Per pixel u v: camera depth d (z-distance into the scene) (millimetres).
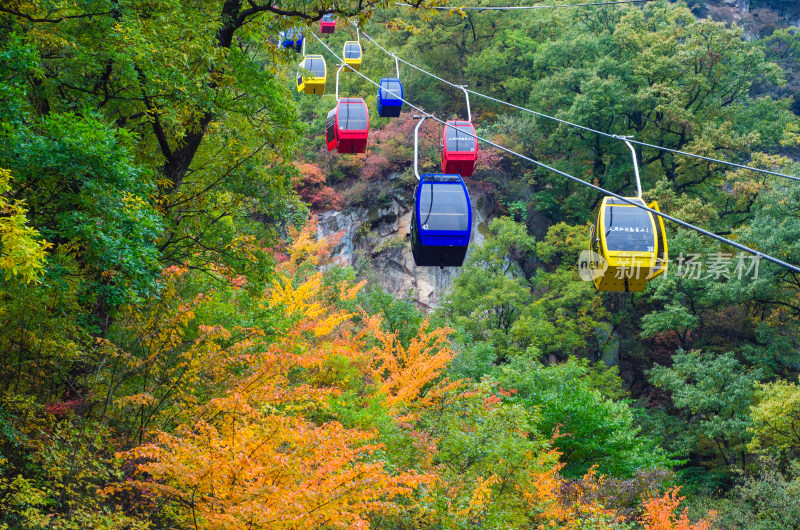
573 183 45906
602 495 17453
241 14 12719
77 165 7348
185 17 11492
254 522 6555
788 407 22844
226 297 14422
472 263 36500
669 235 35938
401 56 48469
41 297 7723
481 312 34125
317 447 7957
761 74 43531
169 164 12711
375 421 12523
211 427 7359
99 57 10141
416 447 12508
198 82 11328
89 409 8891
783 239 29719
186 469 6812
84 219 7586
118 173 7691
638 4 45875
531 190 45656
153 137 13172
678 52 40000
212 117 13461
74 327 8758
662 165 43062
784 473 24875
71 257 7887
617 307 41031
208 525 6773
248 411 7797
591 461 22406
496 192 44281
